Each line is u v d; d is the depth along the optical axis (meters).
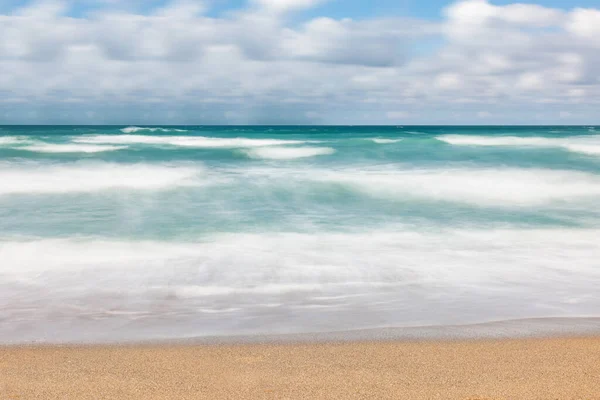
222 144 36.16
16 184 17.55
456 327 6.57
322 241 11.23
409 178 19.41
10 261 9.47
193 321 6.76
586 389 4.68
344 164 24.83
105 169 21.45
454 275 8.91
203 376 4.96
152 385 4.73
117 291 7.93
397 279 8.65
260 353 5.65
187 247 10.57
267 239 11.34
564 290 8.17
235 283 8.35
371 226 12.80
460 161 25.72
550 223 13.25
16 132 63.06
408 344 5.95
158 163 24.88
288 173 21.03
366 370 5.14
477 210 14.84
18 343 5.97
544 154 28.06
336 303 7.51
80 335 6.25
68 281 8.38
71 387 4.67
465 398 4.46
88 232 11.77
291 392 4.57
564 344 5.98
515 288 8.25
